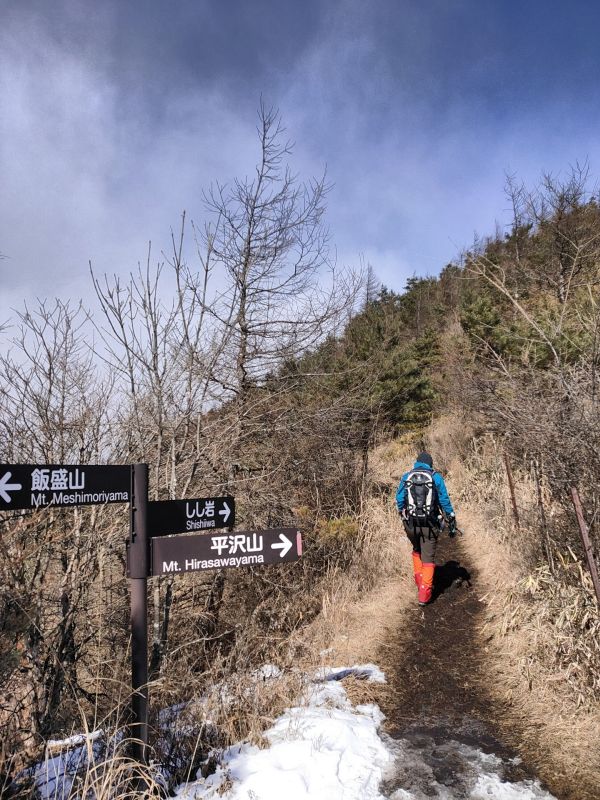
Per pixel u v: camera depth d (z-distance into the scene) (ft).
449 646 18.12
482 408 21.25
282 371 24.59
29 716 11.55
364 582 24.62
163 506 10.82
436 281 118.62
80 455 15.98
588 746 11.84
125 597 16.71
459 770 11.46
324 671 16.39
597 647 13.52
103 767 9.60
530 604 17.43
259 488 21.83
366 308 53.57
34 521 10.84
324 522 27.25
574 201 40.75
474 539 30.63
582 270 36.91
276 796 10.28
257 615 20.16
